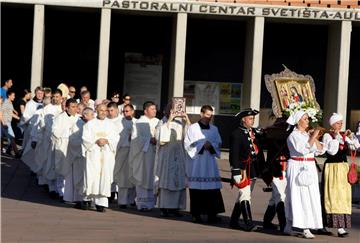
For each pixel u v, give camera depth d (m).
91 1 31.48
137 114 35.50
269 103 35.25
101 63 31.64
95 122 18.23
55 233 14.38
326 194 15.13
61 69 35.53
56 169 19.75
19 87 35.41
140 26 35.41
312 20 32.53
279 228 15.79
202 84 35.59
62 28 35.38
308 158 14.77
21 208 18.11
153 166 18.66
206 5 31.67
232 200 20.56
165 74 35.56
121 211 18.41
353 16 32.06
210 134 16.66
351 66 35.75
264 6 31.83
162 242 13.69
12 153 28.94
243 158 15.41
